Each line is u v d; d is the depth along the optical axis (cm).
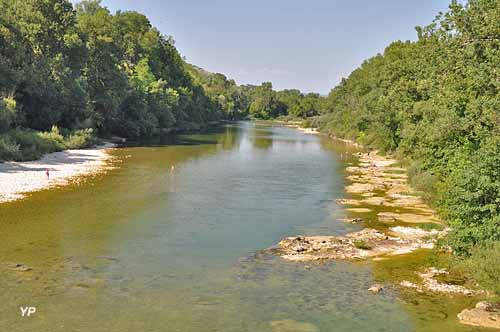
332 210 4122
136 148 8438
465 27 3850
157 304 2175
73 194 4281
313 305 2217
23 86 7519
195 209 3981
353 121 12175
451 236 2638
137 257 2786
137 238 3142
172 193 4556
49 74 8038
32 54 8075
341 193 4872
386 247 3102
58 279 2403
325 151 9344
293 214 3953
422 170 5131
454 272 2645
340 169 6675
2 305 2092
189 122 15475
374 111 10025
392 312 2156
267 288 2403
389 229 3544
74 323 1962
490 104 3119
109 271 2547
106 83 9656
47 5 8500
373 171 6506
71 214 3625
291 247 3053
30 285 2316
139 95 10919
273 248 3047
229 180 5422
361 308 2194
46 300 2161
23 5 8225
